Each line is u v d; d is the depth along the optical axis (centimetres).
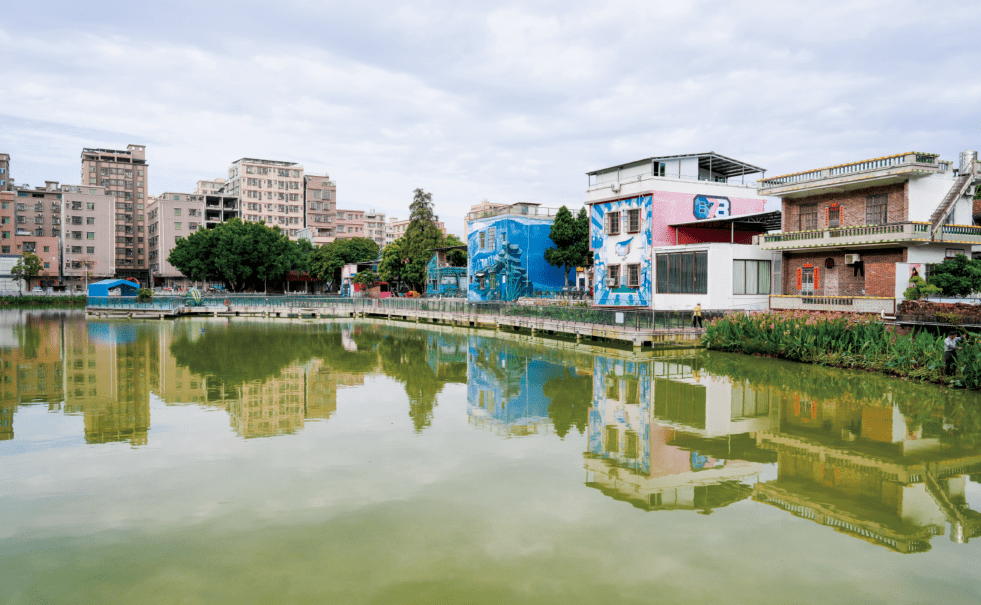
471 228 5141
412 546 779
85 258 9700
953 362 1789
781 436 1302
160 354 2733
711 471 1079
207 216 10919
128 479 1035
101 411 1559
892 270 2269
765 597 658
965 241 2311
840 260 2566
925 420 1418
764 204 3628
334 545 783
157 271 10131
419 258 6825
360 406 1617
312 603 645
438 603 645
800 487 997
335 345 3125
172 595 663
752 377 2006
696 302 2986
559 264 4684
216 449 1216
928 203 2330
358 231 13925
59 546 782
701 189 3431
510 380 2011
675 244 3356
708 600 652
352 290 7119
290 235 11575
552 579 696
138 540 799
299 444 1247
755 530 832
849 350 2133
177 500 937
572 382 1964
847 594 667
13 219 9244
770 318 2503
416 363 2433
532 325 3444
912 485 1007
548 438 1295
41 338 3469
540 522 855
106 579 698
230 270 7469
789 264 2828
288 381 2012
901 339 1952
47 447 1230
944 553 768
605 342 2998
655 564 733
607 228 3662
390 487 992
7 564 735
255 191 11238
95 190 9781
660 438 1292
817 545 787
